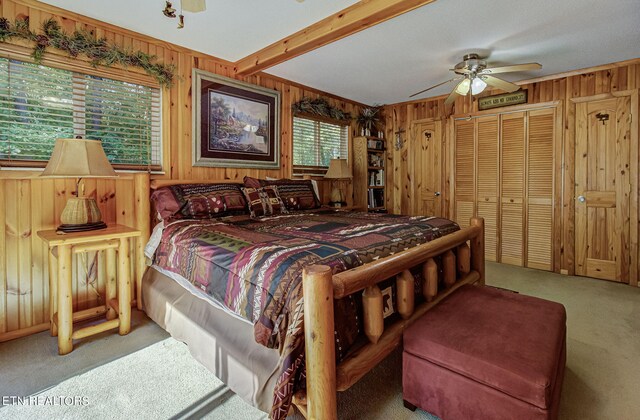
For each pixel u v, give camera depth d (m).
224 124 3.40
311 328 1.19
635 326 2.46
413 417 1.50
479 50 3.13
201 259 1.84
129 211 2.76
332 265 1.42
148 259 2.57
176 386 1.73
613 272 3.60
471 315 1.61
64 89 2.44
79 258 2.51
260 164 3.74
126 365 1.92
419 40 2.91
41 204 2.34
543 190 4.00
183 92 3.09
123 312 2.28
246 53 3.22
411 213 5.15
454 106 4.68
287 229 2.20
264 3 2.34
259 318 1.37
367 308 1.47
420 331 1.50
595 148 3.65
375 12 2.27
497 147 4.32
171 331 2.12
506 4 2.33
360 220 2.62
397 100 5.02
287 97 4.05
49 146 2.39
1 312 2.20
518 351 1.30
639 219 3.44
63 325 2.02
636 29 2.72
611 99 3.54
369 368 1.42
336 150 4.84
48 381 1.77
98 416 1.51
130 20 2.55
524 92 4.07
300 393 1.29
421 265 2.00
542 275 3.81
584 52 3.20
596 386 1.74
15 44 2.19
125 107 2.76
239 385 1.50
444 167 4.80
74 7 2.35
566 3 2.32
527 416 1.17
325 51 3.15
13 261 2.24
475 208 4.54
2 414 1.52
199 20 2.57
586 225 3.75
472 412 1.31
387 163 5.36
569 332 2.36
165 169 2.99
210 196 2.79
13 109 2.24
